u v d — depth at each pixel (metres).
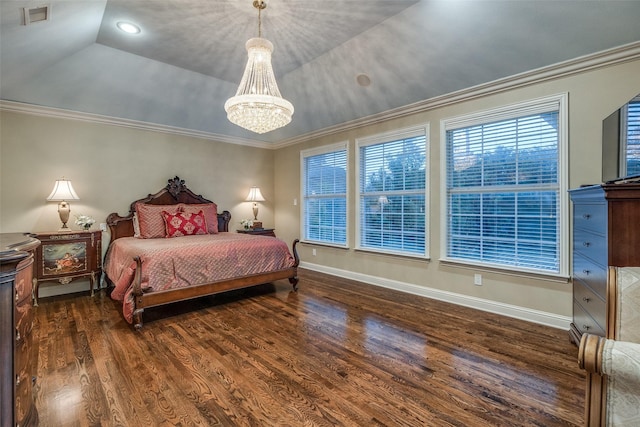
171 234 4.30
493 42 2.68
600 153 2.57
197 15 2.68
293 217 5.82
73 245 3.72
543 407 1.72
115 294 3.03
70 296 3.84
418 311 3.26
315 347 2.45
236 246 3.64
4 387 1.14
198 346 2.46
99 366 2.15
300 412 1.68
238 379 2.00
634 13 2.16
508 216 3.15
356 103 4.14
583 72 2.63
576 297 2.46
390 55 3.18
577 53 2.55
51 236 3.56
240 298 3.74
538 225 2.95
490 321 2.98
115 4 2.50
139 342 2.53
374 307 3.40
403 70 3.32
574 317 2.53
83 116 4.09
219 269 3.42
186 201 5.05
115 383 1.95
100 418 1.63
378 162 4.38
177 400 1.78
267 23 2.81
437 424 1.59
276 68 3.75
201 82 4.12
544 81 2.84
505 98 3.09
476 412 1.68
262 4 2.51
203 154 5.33
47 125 3.88
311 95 4.30
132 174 4.57
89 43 3.16
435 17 2.59
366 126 4.47
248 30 2.92
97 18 2.62
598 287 1.98
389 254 4.16
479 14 2.46
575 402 1.76
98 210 4.28
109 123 4.34
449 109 3.54
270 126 2.74
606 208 1.84
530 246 3.00
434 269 3.71
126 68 3.63
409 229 4.00
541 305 2.91
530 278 2.97
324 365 2.18
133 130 4.58
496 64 2.89
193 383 1.95
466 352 2.36
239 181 5.79
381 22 2.78
